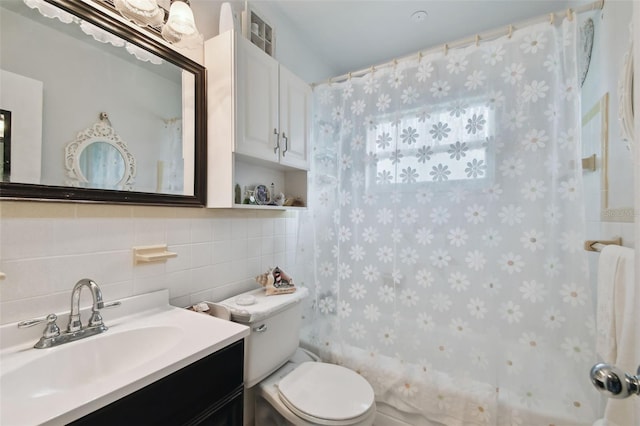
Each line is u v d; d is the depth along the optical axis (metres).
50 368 0.76
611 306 0.85
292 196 1.86
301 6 1.72
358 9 1.75
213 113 1.29
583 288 1.17
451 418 1.39
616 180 0.99
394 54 2.23
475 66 1.39
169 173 1.18
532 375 1.26
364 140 1.70
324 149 1.85
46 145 0.85
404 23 1.87
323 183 1.85
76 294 0.86
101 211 0.98
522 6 1.71
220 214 1.42
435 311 1.48
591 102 1.23
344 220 1.75
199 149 1.27
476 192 1.39
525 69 1.29
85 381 0.82
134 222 1.07
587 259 1.17
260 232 1.68
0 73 0.77
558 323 1.22
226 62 1.25
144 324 0.98
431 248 1.50
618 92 0.96
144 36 1.09
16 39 0.80
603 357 0.92
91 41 0.95
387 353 1.60
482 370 1.36
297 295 1.50
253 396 1.49
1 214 0.77
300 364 1.49
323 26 1.91
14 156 0.79
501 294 1.33
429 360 1.48
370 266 1.66
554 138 1.24
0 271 0.77
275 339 1.36
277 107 1.50
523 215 1.29
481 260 1.38
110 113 1.00
